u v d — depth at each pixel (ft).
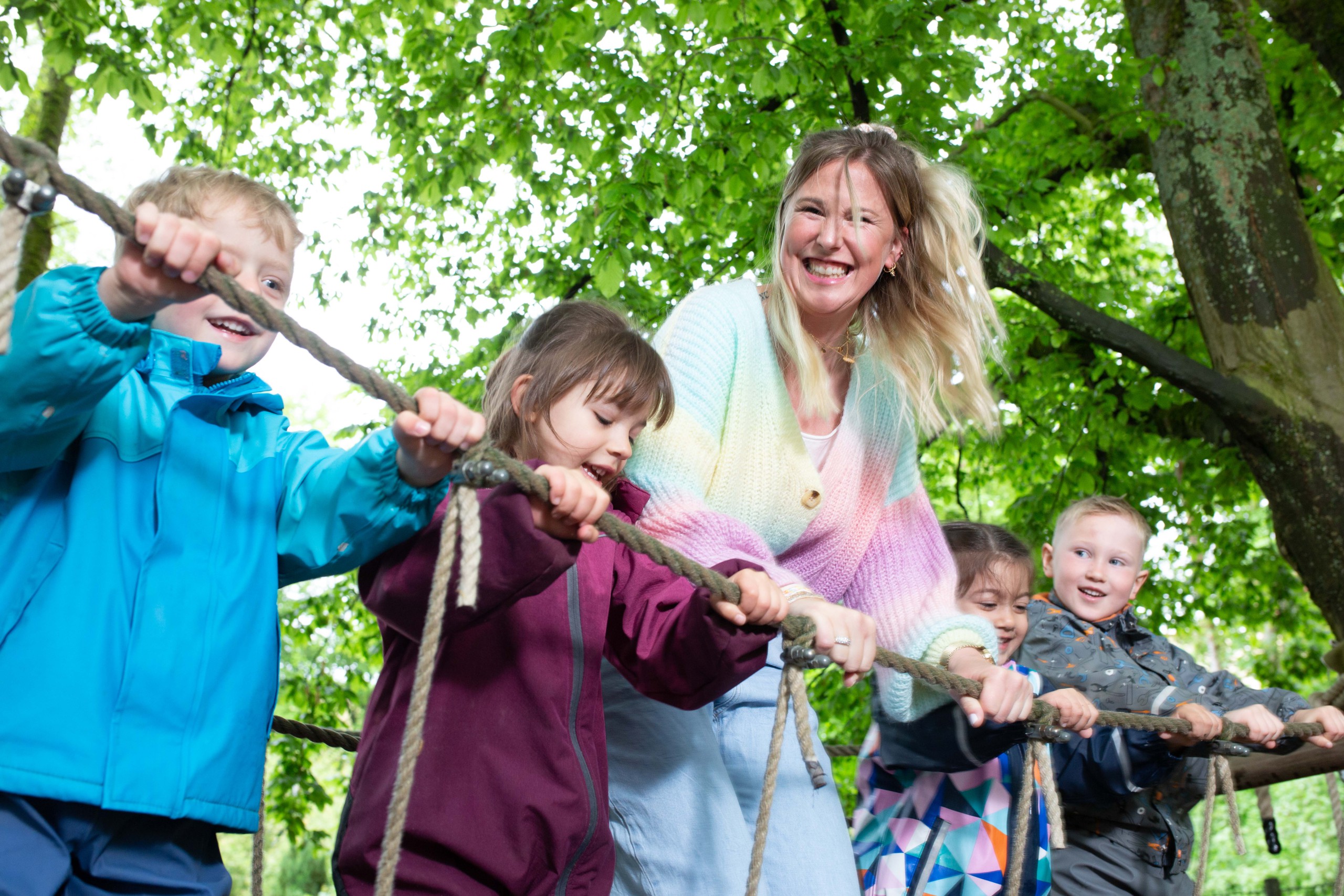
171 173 6.14
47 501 5.36
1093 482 30.83
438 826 5.74
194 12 27.50
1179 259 23.53
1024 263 31.19
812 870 7.25
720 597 5.93
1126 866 10.02
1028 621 11.46
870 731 9.63
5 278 4.02
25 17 23.57
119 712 5.08
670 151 25.99
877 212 8.40
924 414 9.17
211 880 5.49
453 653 6.07
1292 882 63.72
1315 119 27.78
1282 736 9.97
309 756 31.63
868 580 8.73
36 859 4.88
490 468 4.81
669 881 6.87
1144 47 24.73
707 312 8.22
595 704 6.38
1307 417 21.44
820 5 27.02
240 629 5.51
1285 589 34.06
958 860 8.87
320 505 5.74
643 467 7.72
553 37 25.95
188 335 6.02
